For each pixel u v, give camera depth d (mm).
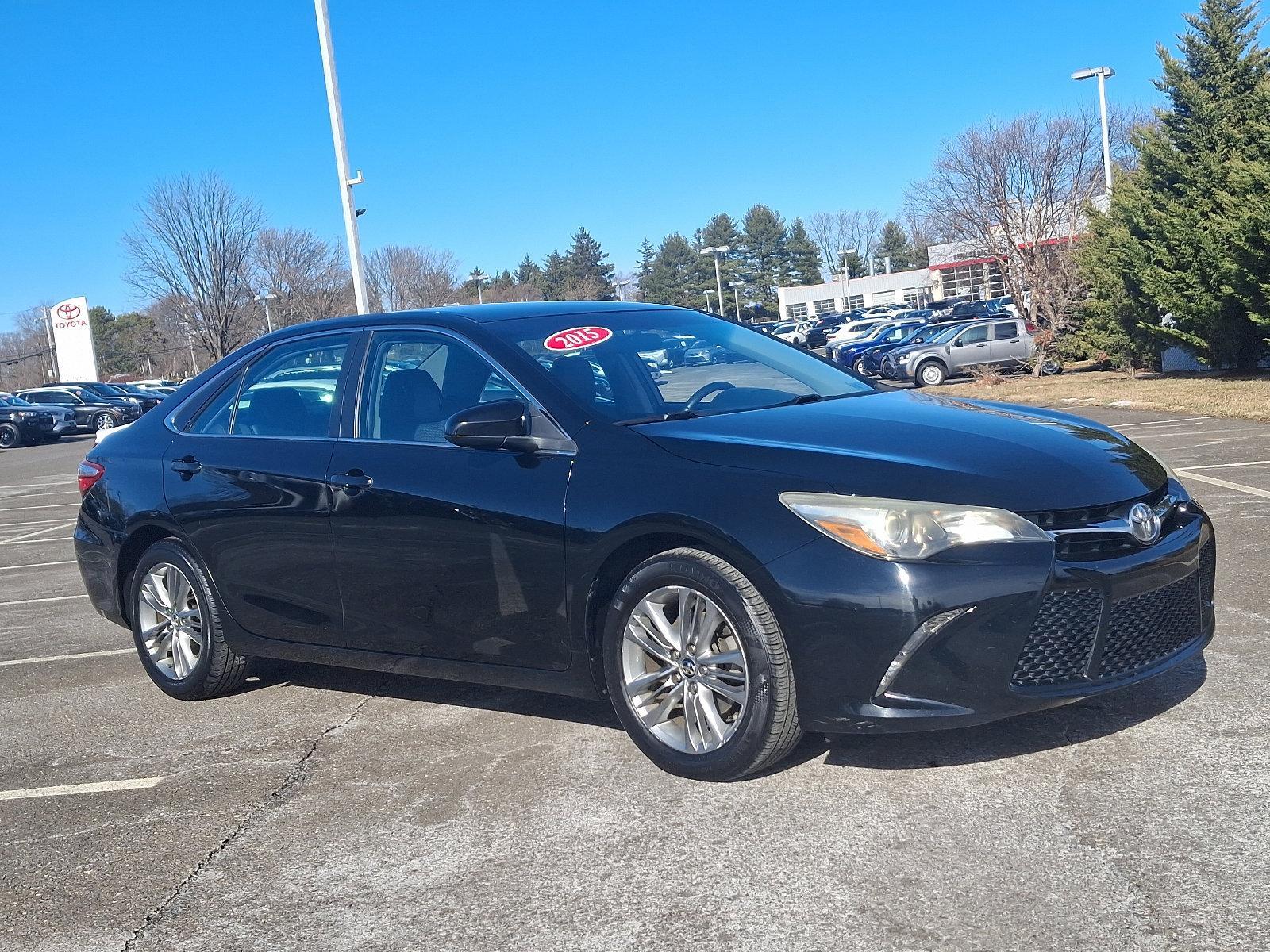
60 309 51031
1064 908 2820
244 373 5238
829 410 4184
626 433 3955
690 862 3227
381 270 51969
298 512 4668
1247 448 11234
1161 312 22781
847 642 3369
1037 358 28469
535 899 3107
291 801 3939
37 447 34969
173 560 5215
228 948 2996
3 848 3764
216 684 5227
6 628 7340
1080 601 3420
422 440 4422
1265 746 3678
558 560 3934
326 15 19953
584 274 137375
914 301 96250
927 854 3146
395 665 4543
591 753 4117
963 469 3506
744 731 3580
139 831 3805
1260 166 18562
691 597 3719
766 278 131625
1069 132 31766
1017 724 4016
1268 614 5258
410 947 2922
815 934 2803
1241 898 2795
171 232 39750
